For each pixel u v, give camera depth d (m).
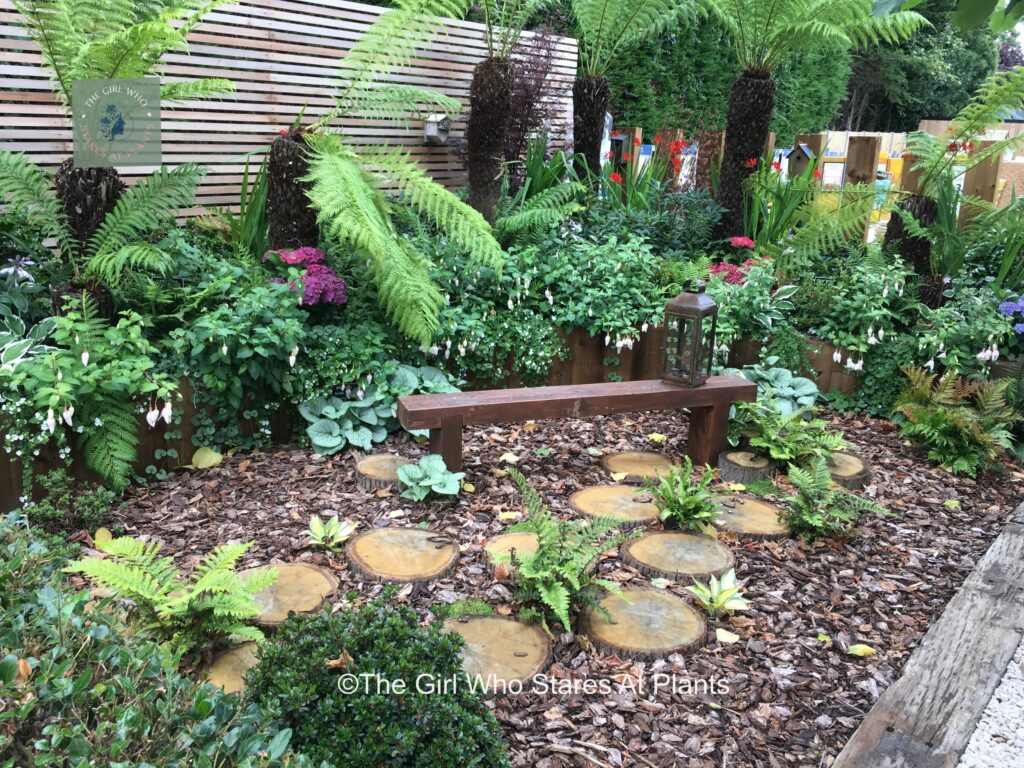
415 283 3.93
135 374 3.13
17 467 2.98
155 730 1.36
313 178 3.85
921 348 4.51
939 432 4.02
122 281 3.59
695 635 2.38
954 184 5.60
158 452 3.39
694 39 10.30
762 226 6.26
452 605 2.46
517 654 2.24
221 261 4.00
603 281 4.87
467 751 1.67
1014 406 4.28
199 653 2.11
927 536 3.23
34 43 4.27
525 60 6.32
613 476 3.63
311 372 3.78
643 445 4.08
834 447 3.76
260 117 5.23
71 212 3.62
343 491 3.32
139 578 2.07
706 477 3.12
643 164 7.31
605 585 2.41
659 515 3.15
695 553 2.87
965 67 18.89
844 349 4.75
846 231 5.43
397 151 4.38
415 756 1.67
